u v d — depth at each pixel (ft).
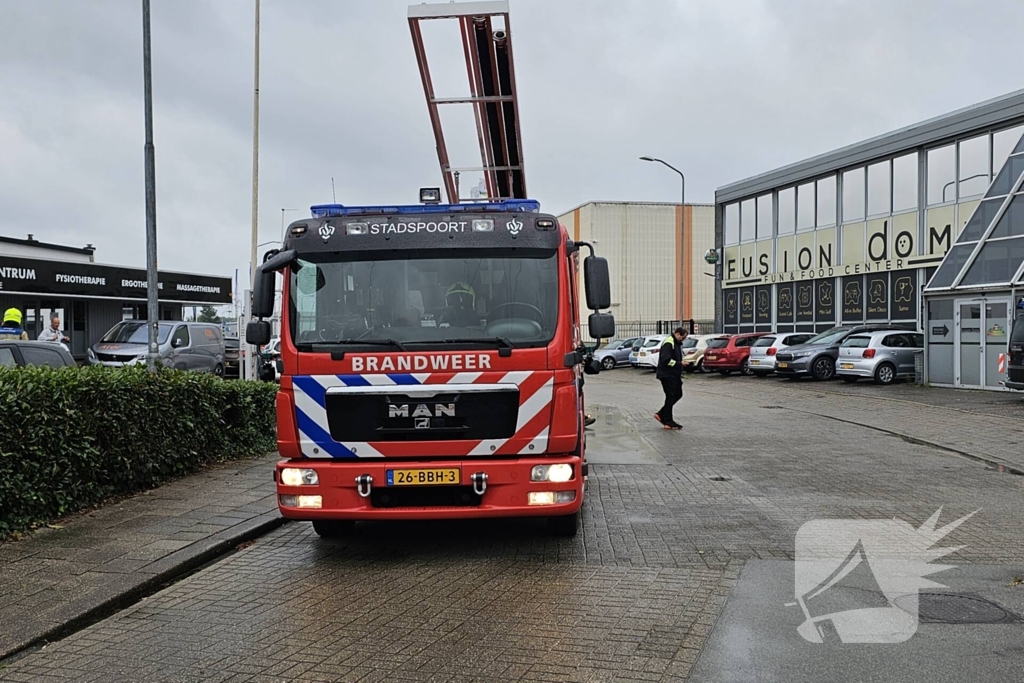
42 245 118.01
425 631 16.88
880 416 56.95
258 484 32.35
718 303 133.69
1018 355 58.44
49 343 38.81
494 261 22.38
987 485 32.22
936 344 76.07
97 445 28.73
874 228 101.45
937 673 14.37
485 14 32.35
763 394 78.84
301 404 21.68
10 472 24.21
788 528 25.25
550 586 19.74
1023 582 19.56
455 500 21.43
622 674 14.52
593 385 100.27
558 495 21.39
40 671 15.23
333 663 15.29
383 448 21.45
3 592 19.31
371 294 22.24
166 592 20.10
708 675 14.40
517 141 37.32
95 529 25.12
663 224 206.80
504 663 15.11
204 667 15.24
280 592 19.86
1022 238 67.67
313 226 22.72
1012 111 82.02
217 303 119.14
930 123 91.35
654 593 19.06
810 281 113.19
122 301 106.52
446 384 21.44
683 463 38.04
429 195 25.72
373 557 22.84
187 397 35.04
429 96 35.50
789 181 114.42
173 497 29.86
